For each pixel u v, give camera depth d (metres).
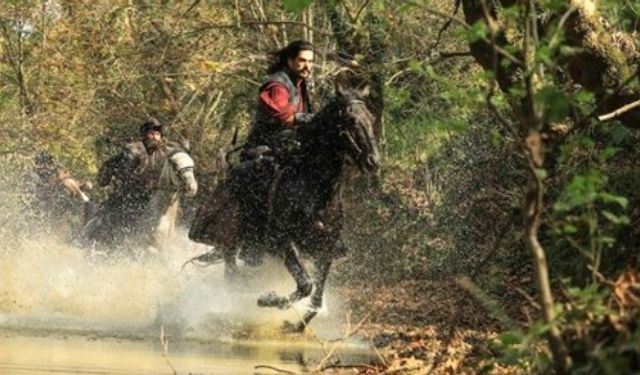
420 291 16.83
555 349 5.43
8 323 12.55
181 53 22.19
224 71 21.97
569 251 13.34
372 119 11.85
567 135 6.22
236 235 12.72
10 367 8.48
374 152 11.70
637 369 5.16
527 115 5.84
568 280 6.00
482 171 18.62
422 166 21.34
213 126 25.61
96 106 24.70
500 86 8.68
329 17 17.91
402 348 10.72
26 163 21.80
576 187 5.66
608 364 4.95
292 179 12.20
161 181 16.20
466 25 5.77
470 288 6.46
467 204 18.97
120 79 22.62
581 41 9.66
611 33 9.81
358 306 15.39
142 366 9.00
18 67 24.16
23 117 23.70
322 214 12.09
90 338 11.20
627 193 12.43
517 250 16.50
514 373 7.20
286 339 12.04
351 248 20.48
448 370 8.14
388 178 21.45
